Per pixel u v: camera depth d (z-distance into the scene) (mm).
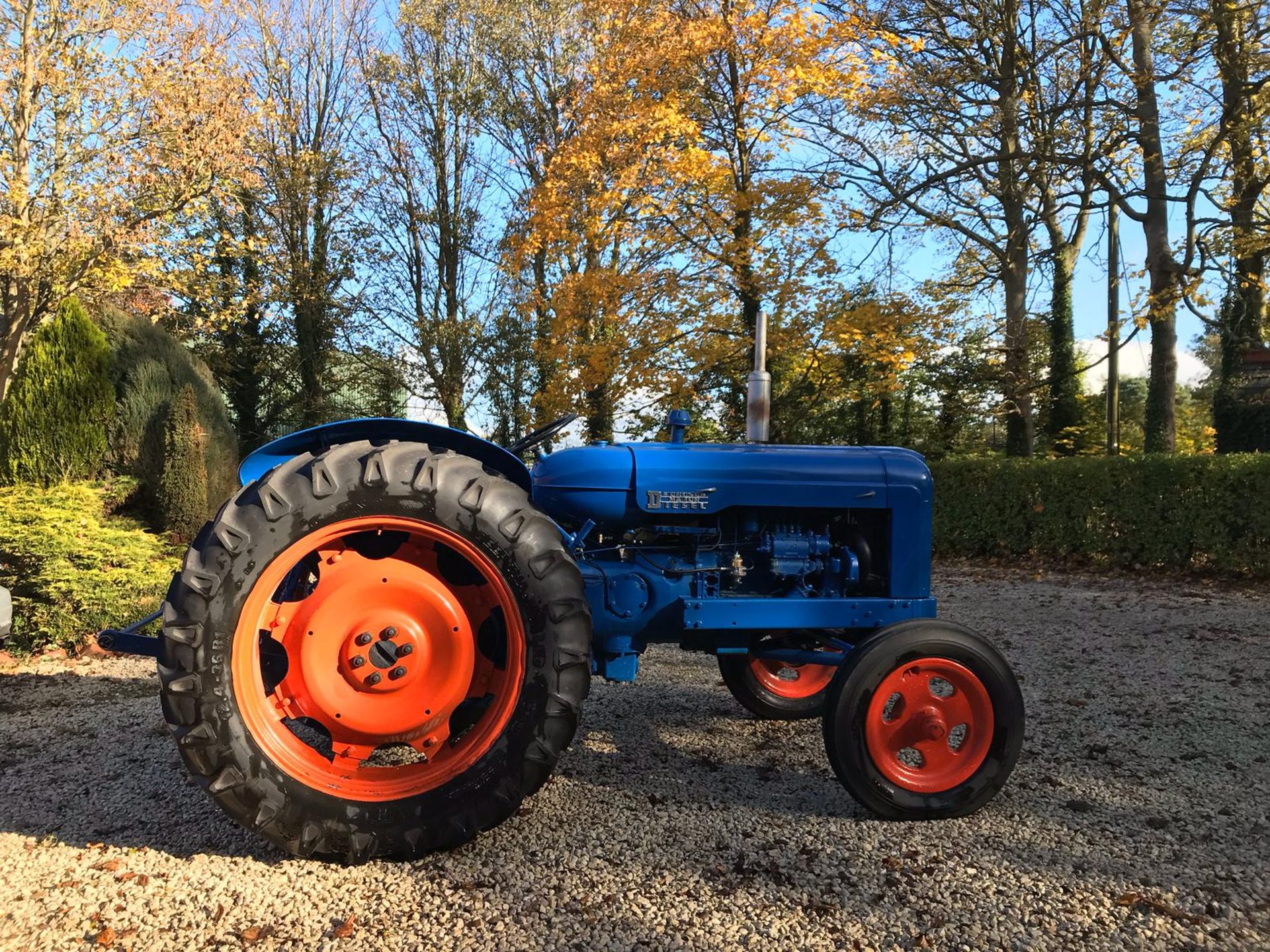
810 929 2059
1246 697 4082
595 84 11750
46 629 5121
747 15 9914
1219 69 10672
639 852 2480
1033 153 11531
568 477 3041
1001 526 9531
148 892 2271
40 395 6363
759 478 3080
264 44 17109
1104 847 2492
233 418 18234
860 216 12344
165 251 11656
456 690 2502
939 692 3828
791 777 3121
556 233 11438
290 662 2465
